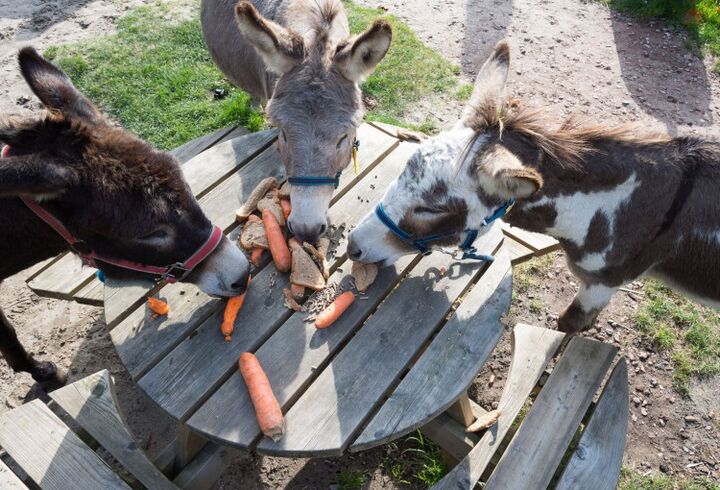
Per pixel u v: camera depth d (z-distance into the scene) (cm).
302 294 260
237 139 356
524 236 364
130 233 208
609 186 254
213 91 536
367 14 655
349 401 222
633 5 709
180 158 431
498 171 210
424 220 246
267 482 300
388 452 312
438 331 267
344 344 254
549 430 248
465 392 258
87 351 352
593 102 567
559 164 246
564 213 262
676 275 291
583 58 629
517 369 270
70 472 228
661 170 253
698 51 646
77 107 231
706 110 565
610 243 269
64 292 302
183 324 247
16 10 645
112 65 554
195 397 221
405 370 262
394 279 273
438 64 589
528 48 638
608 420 254
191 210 221
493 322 256
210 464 252
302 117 275
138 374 229
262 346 240
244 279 243
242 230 291
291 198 279
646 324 380
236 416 216
